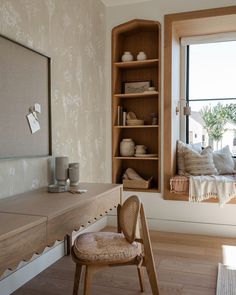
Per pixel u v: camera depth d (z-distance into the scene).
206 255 2.69
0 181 1.88
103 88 3.53
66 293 2.04
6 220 1.36
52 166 2.43
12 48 1.96
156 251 2.78
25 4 2.10
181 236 3.22
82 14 2.96
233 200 3.10
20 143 2.05
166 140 3.39
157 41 3.69
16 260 1.23
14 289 2.07
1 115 1.87
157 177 3.71
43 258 2.40
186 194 3.26
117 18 3.55
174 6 3.33
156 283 1.73
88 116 3.12
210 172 3.35
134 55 3.81
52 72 2.44
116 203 2.31
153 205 3.46
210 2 3.20
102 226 3.50
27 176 2.13
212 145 3.81
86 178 3.09
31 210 1.55
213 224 3.24
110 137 3.61
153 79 3.74
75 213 1.70
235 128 3.71
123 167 3.87
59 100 2.55
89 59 3.13
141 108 3.79
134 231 1.69
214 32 3.64
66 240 2.70
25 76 2.09
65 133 2.65
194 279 2.22
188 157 3.44
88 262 1.62
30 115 2.15
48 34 2.38
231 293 2.01
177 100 3.74
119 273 2.33
